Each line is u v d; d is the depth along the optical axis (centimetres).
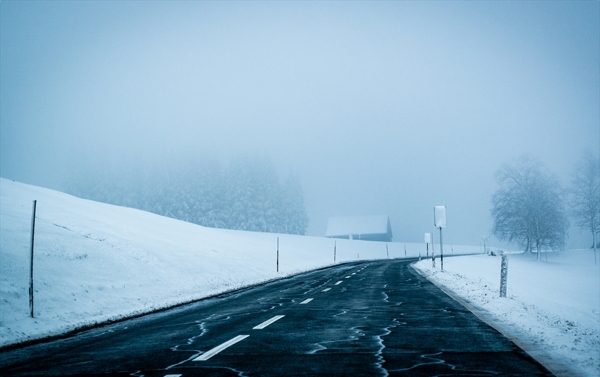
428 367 570
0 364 655
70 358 684
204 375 546
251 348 717
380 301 1434
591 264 5672
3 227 1836
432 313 1118
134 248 2220
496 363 586
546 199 6562
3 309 1052
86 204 3797
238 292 1938
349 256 6944
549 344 711
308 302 1451
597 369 548
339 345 732
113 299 1395
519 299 1411
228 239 4734
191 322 1052
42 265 1486
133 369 592
